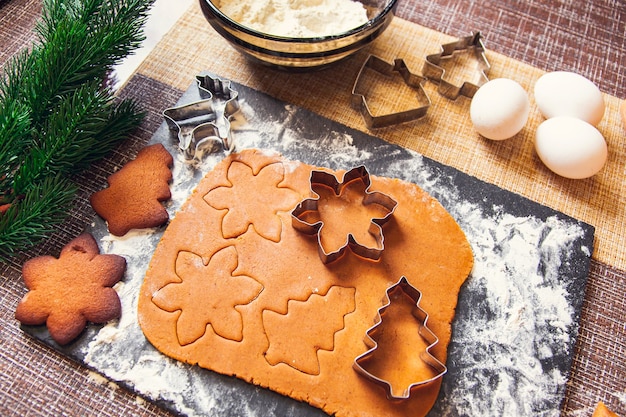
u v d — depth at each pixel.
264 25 0.62
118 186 0.56
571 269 0.56
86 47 0.55
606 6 0.71
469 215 0.58
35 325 0.52
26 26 0.65
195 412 0.50
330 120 0.61
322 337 0.52
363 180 0.58
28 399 0.50
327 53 0.57
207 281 0.54
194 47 0.66
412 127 0.62
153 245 0.55
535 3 0.70
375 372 0.51
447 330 0.53
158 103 0.62
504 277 0.55
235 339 0.52
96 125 0.54
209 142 0.60
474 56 0.67
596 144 0.57
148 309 0.52
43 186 0.52
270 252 0.55
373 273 0.55
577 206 0.59
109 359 0.51
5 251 0.52
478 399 0.51
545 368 0.52
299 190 0.58
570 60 0.67
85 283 0.53
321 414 0.50
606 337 0.54
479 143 0.62
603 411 0.50
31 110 0.54
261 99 0.62
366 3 0.65
